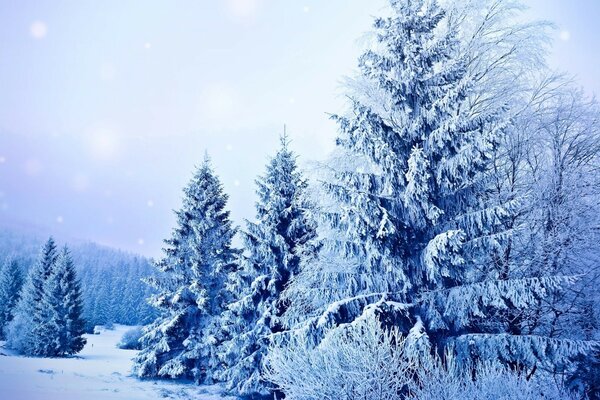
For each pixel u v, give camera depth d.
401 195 9.23
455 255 8.12
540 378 8.09
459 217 8.75
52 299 40.16
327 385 6.45
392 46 10.09
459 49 12.48
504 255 10.02
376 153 9.13
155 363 21.30
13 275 58.91
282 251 16.56
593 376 8.43
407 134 9.86
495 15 12.60
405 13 10.27
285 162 18.36
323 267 10.54
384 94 12.52
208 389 18.45
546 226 9.98
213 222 24.05
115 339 62.72
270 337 9.43
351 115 13.03
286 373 7.22
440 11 10.17
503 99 12.09
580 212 9.65
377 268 9.22
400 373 6.34
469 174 8.97
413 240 9.30
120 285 103.81
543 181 10.08
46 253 48.84
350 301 8.82
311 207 12.96
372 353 6.43
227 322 17.91
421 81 9.82
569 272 9.38
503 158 11.54
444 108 9.23
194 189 25.27
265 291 16.50
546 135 11.05
